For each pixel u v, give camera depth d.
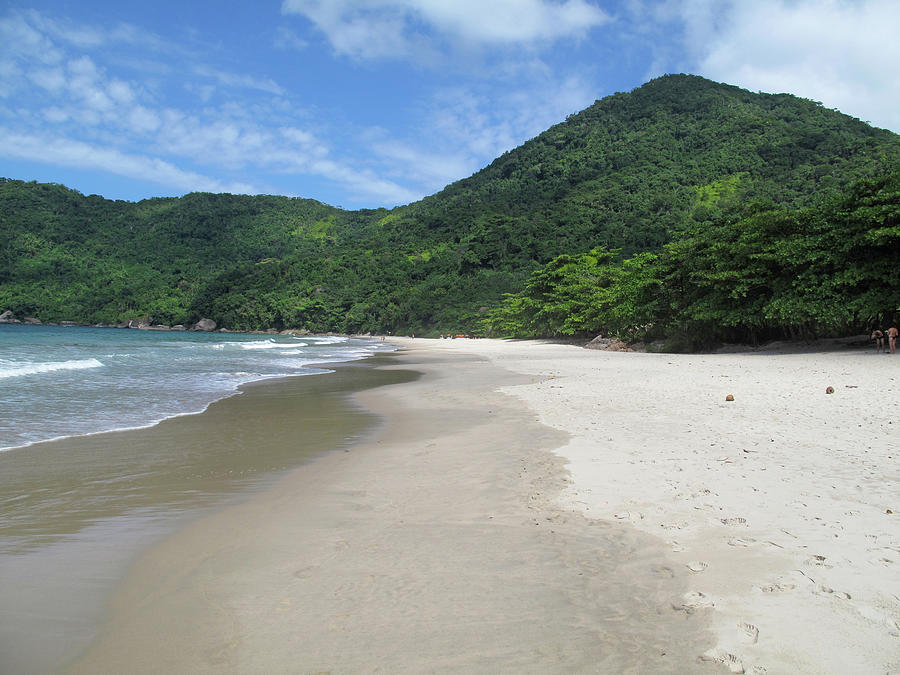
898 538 4.19
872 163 124.94
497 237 142.88
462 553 4.40
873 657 2.79
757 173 158.62
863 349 24.31
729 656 2.86
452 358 34.03
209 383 18.11
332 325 131.62
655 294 37.03
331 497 6.02
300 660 2.97
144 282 163.12
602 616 3.36
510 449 8.03
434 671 2.84
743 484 5.69
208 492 6.20
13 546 4.62
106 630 3.31
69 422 10.51
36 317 134.88
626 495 5.59
